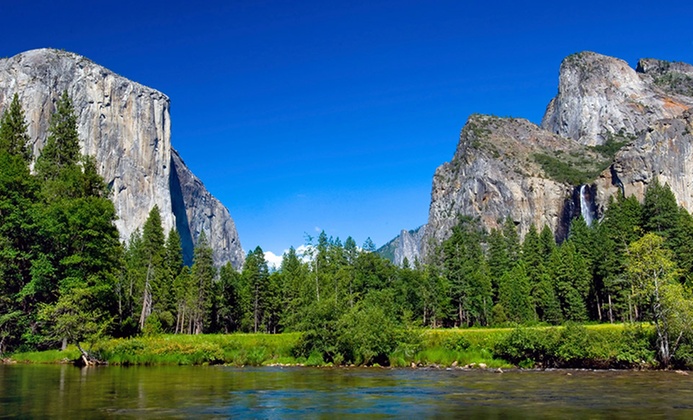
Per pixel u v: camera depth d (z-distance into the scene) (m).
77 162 74.81
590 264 110.00
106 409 22.70
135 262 103.31
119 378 35.62
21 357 49.88
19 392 28.02
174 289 104.12
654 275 46.84
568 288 104.12
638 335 46.72
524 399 27.14
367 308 57.50
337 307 54.62
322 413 22.53
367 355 50.81
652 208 107.62
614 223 116.94
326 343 52.59
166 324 100.00
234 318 121.38
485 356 49.12
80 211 56.72
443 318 114.81
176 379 35.72
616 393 29.45
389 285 117.00
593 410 23.48
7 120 71.94
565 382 35.25
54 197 61.41
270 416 21.59
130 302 92.25
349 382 35.47
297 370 45.34
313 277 95.12
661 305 45.62
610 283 90.62
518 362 47.62
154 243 103.38
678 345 45.50
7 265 52.88
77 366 45.94
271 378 37.69
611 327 53.56
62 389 29.34
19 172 56.34
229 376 38.72
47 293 53.97
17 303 54.09
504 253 131.38
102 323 53.91
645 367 44.78
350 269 112.62
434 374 41.53
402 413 22.64
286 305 108.19
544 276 110.31
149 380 34.69
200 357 50.97
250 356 52.34
